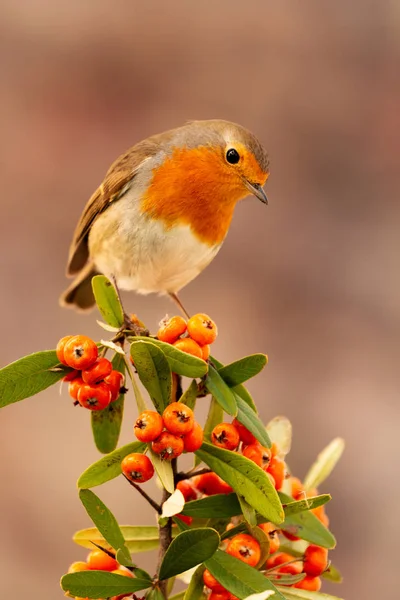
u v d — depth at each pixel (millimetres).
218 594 3500
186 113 14742
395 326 13047
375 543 10805
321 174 14609
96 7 15117
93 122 14375
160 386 3535
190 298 13086
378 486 11266
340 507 11109
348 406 12117
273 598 3266
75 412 11547
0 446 11102
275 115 14945
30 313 12719
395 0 15625
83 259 8000
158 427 3398
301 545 3941
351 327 13039
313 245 13820
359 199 14375
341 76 15273
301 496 3980
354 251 13789
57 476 10961
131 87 14859
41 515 10672
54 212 13469
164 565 3332
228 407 3590
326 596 3604
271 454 3791
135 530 4039
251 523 3418
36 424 11375
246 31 15570
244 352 12703
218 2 15727
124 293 12719
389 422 11875
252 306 13188
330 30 15633
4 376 3613
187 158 6598
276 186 14414
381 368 12539
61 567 10344
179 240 6703
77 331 12641
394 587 10422
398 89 15203
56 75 14766
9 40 14750
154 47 15242
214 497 3604
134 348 3447
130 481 3475
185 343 3688
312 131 14969
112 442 4180
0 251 13133
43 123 14195
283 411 12133
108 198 6910
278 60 15336
